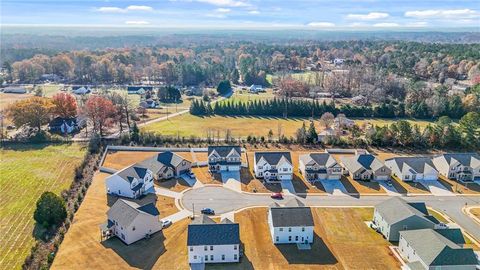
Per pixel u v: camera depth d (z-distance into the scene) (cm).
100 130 11319
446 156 8875
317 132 11569
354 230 6469
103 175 8450
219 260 5584
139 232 6041
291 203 6638
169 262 5538
